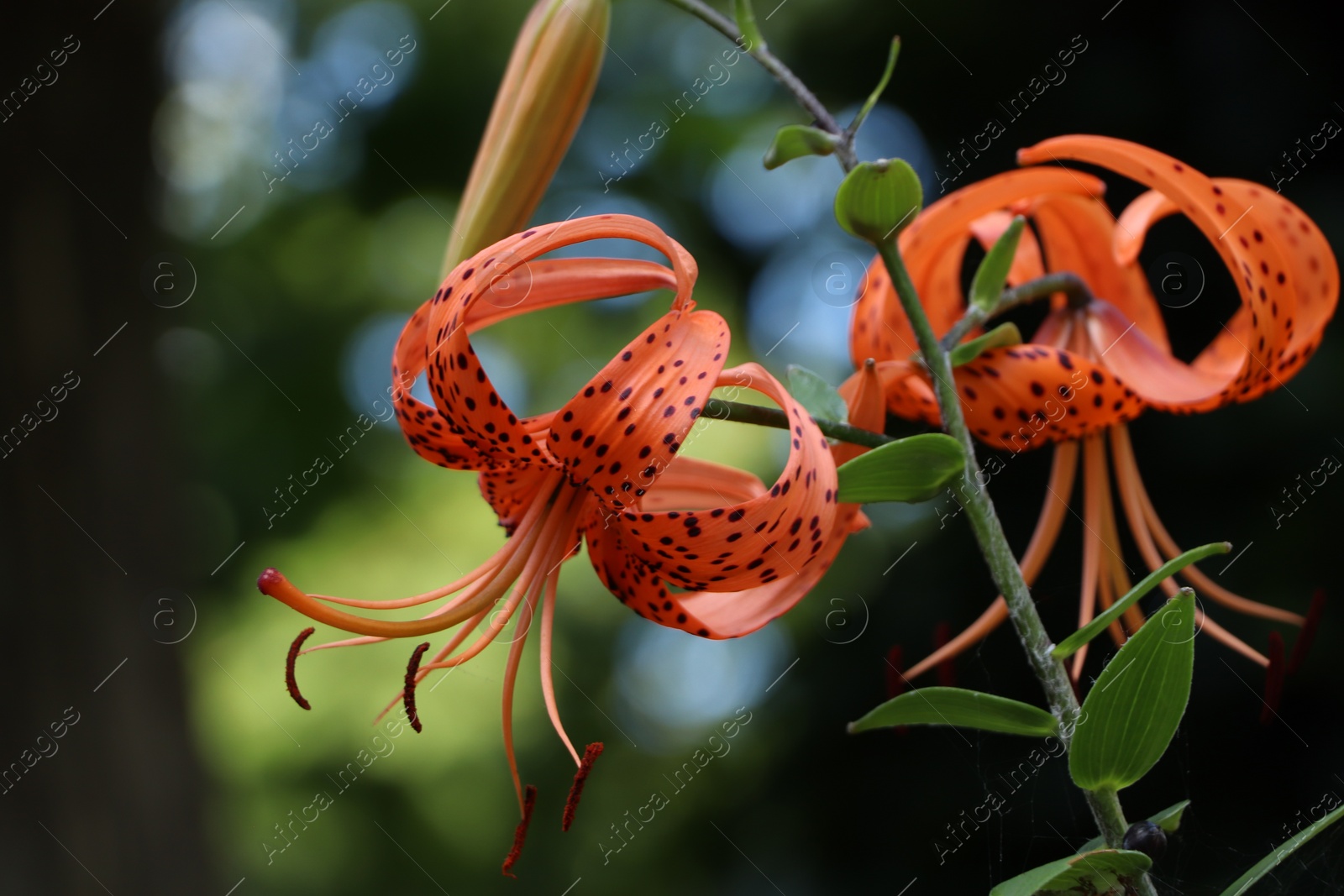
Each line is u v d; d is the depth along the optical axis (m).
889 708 0.86
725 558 0.86
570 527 0.88
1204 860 1.52
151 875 1.69
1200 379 0.92
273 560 3.36
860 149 2.05
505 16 2.83
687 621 0.89
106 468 1.76
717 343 0.85
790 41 2.23
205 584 3.25
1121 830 0.86
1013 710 0.86
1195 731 1.56
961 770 1.83
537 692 3.33
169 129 2.80
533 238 0.85
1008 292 0.91
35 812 1.59
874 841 1.89
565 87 0.93
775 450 2.60
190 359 3.05
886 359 0.93
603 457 0.85
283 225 3.19
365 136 2.91
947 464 0.87
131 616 1.75
